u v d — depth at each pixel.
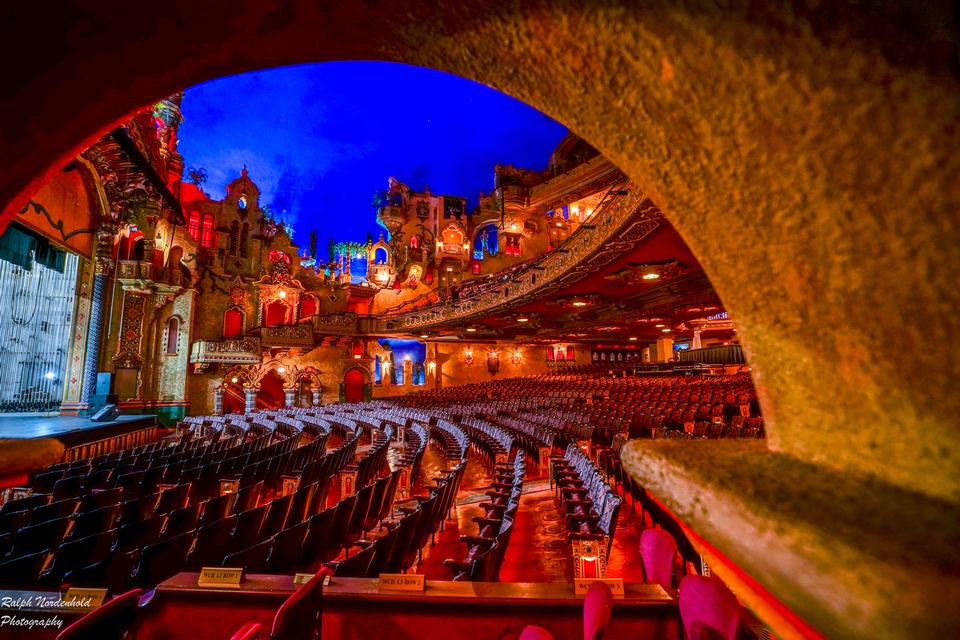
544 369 32.78
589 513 5.06
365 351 27.12
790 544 0.34
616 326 21.62
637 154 0.71
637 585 2.49
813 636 0.42
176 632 2.50
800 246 0.51
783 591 0.36
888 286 0.43
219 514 5.29
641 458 0.65
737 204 0.58
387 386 27.72
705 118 0.58
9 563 3.42
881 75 0.40
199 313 22.31
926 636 0.22
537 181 33.31
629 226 8.96
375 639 2.45
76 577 3.18
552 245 33.69
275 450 9.44
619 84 0.67
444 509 5.72
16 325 20.72
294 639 2.13
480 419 13.30
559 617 2.40
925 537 0.30
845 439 0.47
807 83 0.46
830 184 0.46
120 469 7.75
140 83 0.96
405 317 24.59
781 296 0.55
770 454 0.55
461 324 22.11
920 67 0.38
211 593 2.52
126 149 9.84
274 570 3.57
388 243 29.92
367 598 2.47
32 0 0.78
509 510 4.51
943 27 0.36
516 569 4.73
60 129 0.94
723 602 1.63
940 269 0.38
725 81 0.53
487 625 2.42
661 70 0.60
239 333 23.58
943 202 0.37
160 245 19.84
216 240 23.41
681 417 10.21
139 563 3.48
